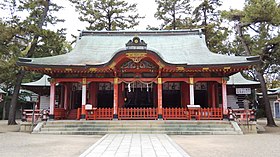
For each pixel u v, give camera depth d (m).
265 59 22.59
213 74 20.36
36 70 19.62
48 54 27.16
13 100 24.98
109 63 19.12
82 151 10.13
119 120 18.98
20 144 12.05
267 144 12.12
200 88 23.23
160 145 11.38
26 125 18.31
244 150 10.38
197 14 38.06
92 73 20.61
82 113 19.98
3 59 19.86
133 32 26.47
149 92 23.47
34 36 23.92
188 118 19.72
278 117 38.69
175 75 20.48
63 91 24.25
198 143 12.43
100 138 14.36
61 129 17.19
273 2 19.97
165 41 25.33
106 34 26.47
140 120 19.02
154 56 19.02
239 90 25.86
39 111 19.67
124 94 23.08
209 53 22.39
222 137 14.99
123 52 18.97
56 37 25.06
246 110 18.22
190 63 19.66
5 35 19.41
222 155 9.25
